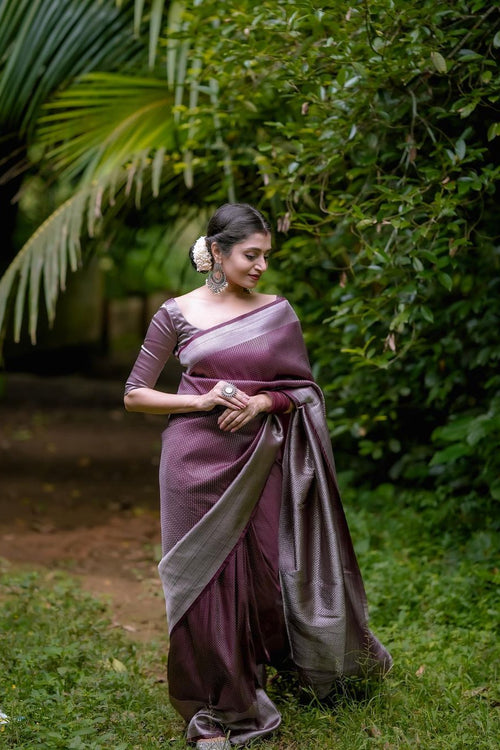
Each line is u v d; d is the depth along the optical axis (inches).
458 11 167.5
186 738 141.6
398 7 160.1
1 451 425.4
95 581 240.4
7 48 269.3
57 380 645.3
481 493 255.8
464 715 146.1
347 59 165.6
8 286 241.0
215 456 144.1
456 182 174.6
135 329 845.2
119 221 285.6
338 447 302.8
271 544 146.1
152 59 227.1
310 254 237.3
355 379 262.1
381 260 170.6
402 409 281.4
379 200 181.3
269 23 178.7
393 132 194.1
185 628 142.8
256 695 145.1
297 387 148.9
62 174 260.8
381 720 145.2
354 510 272.5
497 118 192.1
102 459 413.1
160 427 497.0
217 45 198.2
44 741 138.3
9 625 192.1
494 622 186.4
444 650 173.8
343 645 145.6
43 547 273.6
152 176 252.8
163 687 167.3
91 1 262.7
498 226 224.5
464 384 250.5
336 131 180.4
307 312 276.8
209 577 142.1
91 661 172.4
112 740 141.6
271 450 145.3
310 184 196.7
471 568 213.0
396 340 237.6
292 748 141.8
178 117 233.3
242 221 142.9
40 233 241.8
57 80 268.4
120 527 299.7
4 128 284.0
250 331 145.2
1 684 159.8
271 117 235.6
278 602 146.4
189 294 148.9
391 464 294.2
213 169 255.8
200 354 144.1
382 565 216.7
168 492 145.4
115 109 254.1
